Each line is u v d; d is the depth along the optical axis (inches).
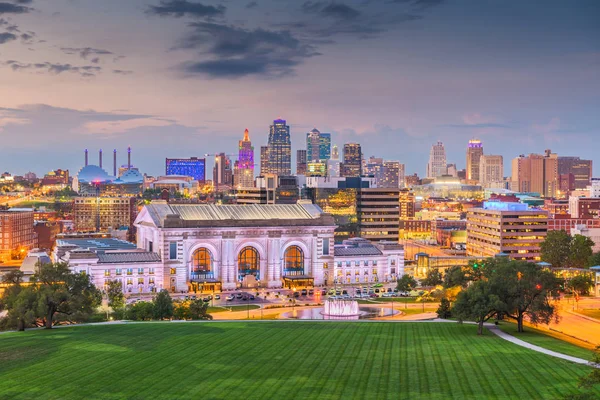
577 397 3161.9
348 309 7549.2
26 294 5610.2
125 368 4035.4
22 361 4200.3
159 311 6619.1
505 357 4443.9
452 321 6446.9
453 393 3580.2
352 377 3882.9
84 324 5940.0
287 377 3865.7
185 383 3715.6
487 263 7490.2
